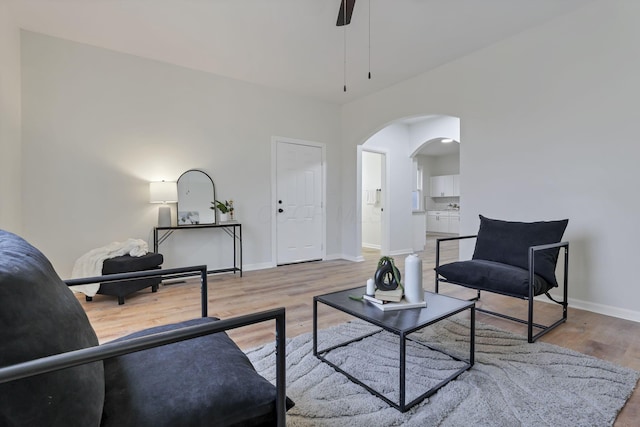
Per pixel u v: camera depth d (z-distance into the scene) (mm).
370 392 1487
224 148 4129
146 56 3545
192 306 2775
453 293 3133
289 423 1265
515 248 2453
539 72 2900
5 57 2662
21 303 607
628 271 2445
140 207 3576
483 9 2666
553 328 2248
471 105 3422
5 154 2658
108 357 612
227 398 826
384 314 1560
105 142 3377
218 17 2791
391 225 5750
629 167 2430
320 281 3693
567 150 2738
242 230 4293
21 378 514
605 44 2525
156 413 758
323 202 5082
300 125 4805
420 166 9633
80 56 3240
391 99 4398
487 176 3277
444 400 1413
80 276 2861
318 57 3549
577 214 2689
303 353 1870
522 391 1478
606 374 1618
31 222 3023
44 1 2574
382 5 2604
